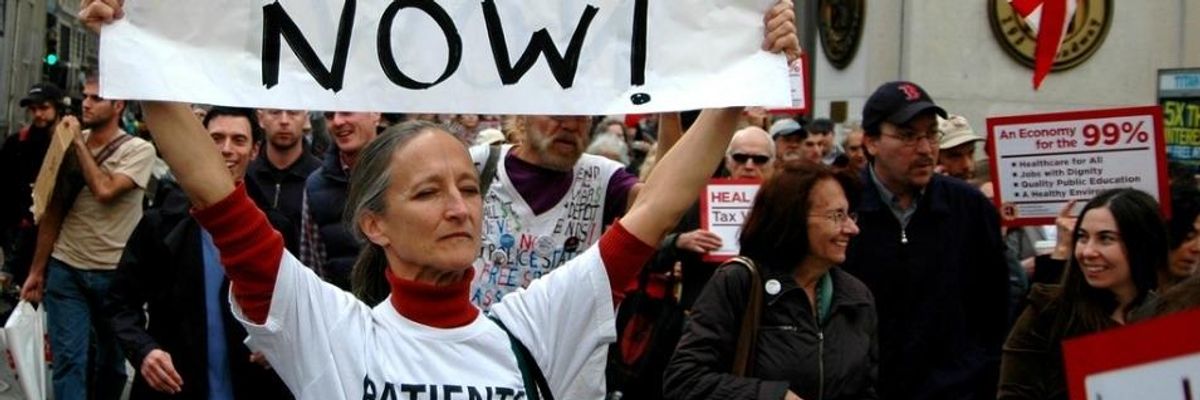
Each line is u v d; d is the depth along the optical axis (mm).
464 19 3266
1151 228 4664
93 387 8625
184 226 5578
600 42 3309
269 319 2934
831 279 4969
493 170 5250
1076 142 6633
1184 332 2283
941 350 5699
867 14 17141
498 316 3086
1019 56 16453
